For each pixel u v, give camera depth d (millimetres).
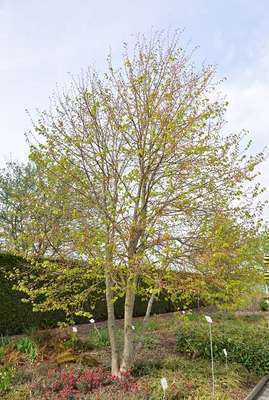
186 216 7438
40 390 6566
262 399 7305
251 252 7867
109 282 7859
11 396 6266
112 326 7895
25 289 8258
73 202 7852
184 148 7645
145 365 8078
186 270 7227
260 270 8078
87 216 7699
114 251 7348
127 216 7484
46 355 8375
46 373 7375
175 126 7527
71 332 10656
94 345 9734
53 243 8086
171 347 10055
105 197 7723
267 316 17766
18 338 10258
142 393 6227
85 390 6629
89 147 7891
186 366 8297
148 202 7617
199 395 6547
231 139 7941
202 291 7070
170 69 8094
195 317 13945
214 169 7625
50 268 8055
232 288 7391
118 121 7945
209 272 7113
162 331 12039
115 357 7730
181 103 7883
